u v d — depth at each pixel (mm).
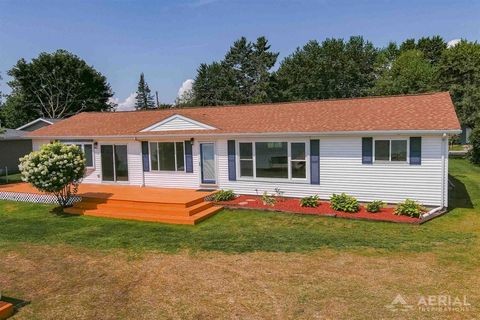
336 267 7945
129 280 7672
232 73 59125
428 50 57094
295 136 14508
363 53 56969
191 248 9594
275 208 13375
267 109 18266
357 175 13781
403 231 10508
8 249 10016
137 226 12078
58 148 14266
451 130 11828
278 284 7172
